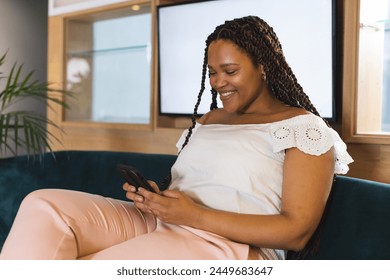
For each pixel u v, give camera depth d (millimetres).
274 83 1292
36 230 1030
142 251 1080
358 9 1546
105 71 2451
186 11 2020
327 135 1149
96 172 2006
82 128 2561
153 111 2191
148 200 1113
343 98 1584
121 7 2293
